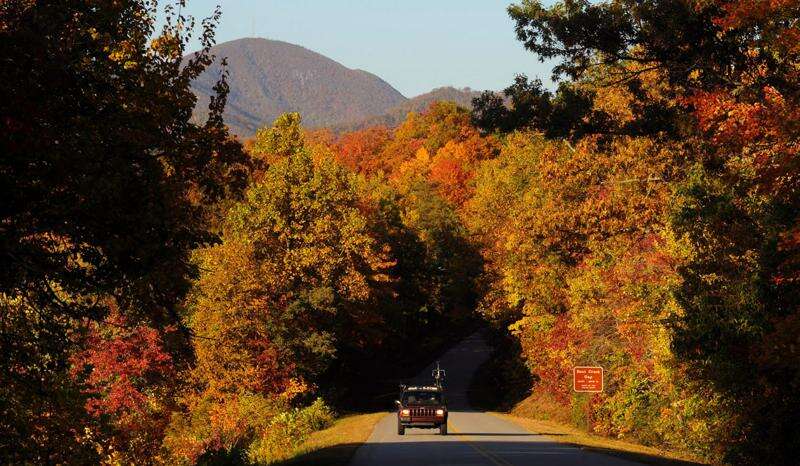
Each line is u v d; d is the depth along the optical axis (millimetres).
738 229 60875
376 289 150625
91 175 33344
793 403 57938
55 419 46625
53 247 35406
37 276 35344
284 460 61406
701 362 62469
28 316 41500
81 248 35688
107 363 76500
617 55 63469
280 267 125750
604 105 83000
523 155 157750
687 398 70188
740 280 61344
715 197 62781
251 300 120500
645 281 86125
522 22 64125
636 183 99000
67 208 33125
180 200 37656
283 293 125625
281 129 144375
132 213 35000
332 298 125000
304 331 126438
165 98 36250
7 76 30891
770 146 47812
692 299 64562
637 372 87875
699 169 69375
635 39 61812
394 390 179625
